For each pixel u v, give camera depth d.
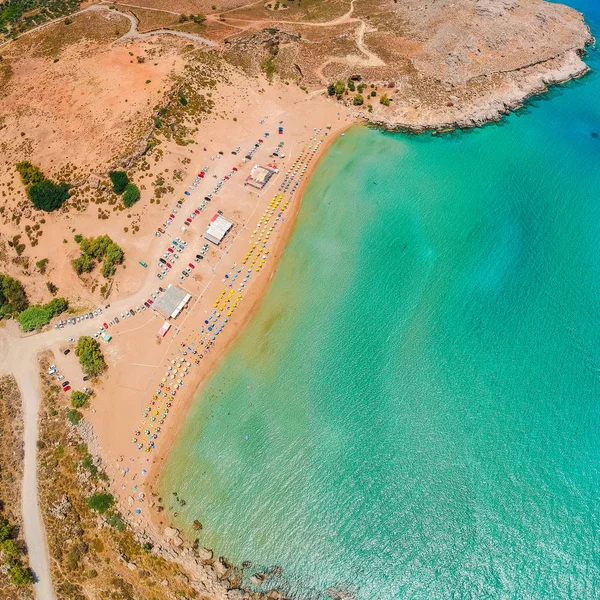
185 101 112.25
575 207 101.06
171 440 72.56
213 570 61.81
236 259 91.94
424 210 101.56
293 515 66.06
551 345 81.19
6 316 86.19
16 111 112.94
